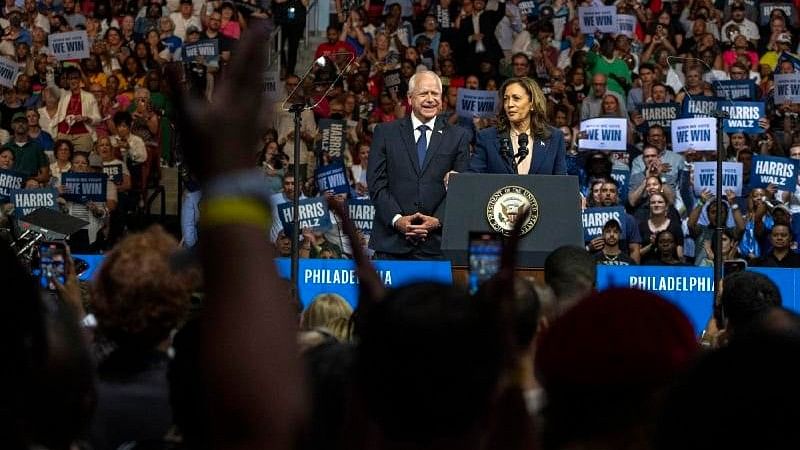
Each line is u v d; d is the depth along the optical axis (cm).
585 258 470
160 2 1991
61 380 214
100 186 1438
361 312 208
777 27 1928
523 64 1825
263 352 134
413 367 172
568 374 193
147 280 326
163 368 333
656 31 1819
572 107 1662
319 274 1052
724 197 1348
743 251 1327
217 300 135
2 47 1931
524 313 294
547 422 198
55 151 1588
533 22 1934
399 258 951
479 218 762
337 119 1518
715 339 517
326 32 1944
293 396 134
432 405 173
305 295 1051
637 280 1037
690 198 1441
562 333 195
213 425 134
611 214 1286
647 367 189
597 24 1778
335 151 1455
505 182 766
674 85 1766
